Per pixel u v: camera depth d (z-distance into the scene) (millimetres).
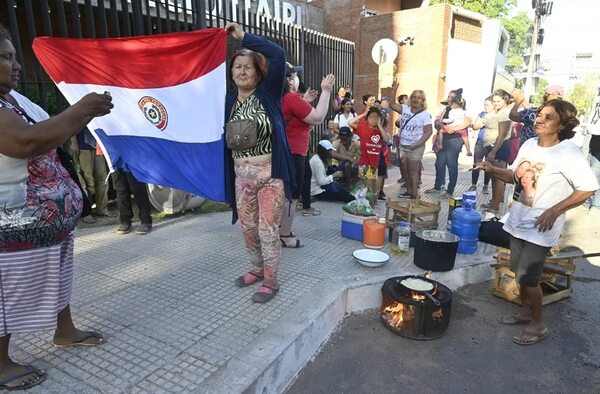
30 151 1881
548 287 4340
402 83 17359
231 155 3398
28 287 2152
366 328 3605
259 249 3635
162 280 3787
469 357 3256
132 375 2465
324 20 18734
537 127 3178
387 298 3537
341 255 4504
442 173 7980
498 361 3211
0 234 2002
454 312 3930
